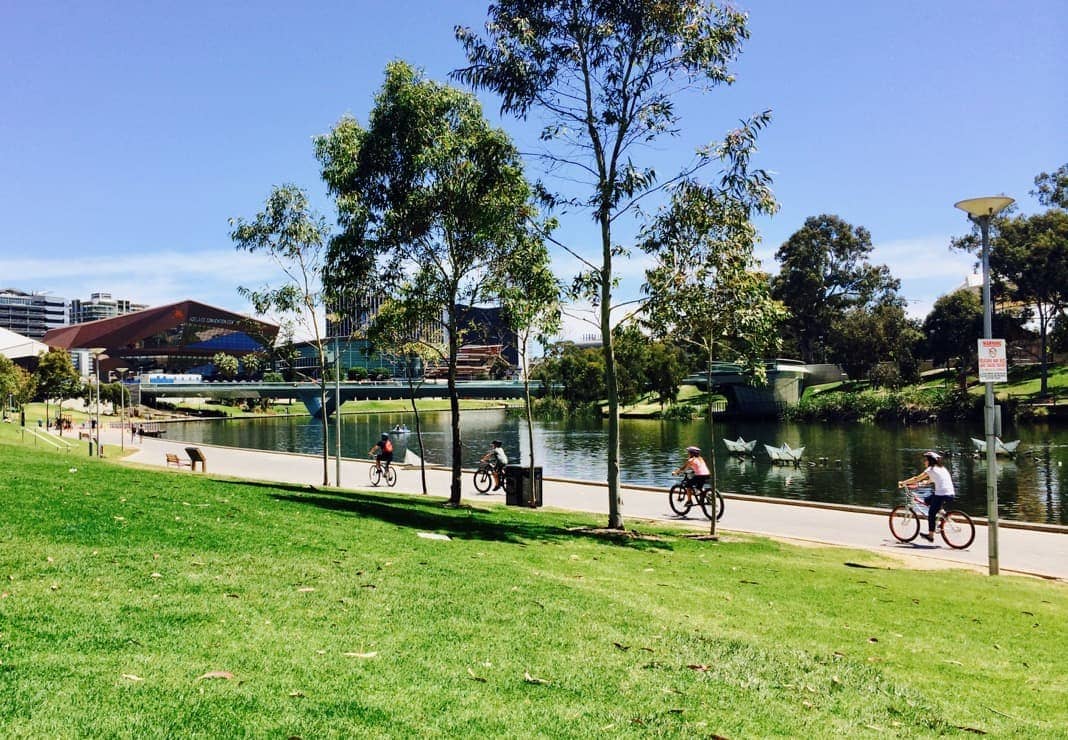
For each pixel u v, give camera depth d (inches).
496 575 367.2
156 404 6407.5
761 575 452.4
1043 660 302.4
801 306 4503.0
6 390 3496.6
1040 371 3809.1
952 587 442.3
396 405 7568.9
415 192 719.7
